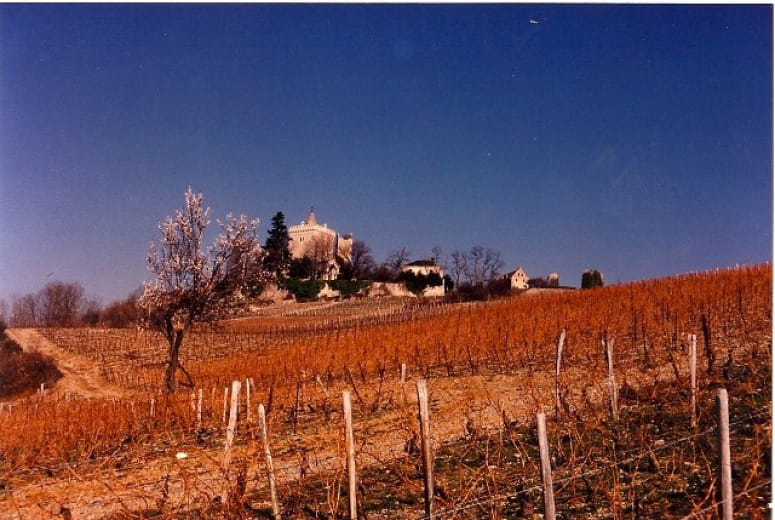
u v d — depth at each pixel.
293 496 8.83
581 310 26.27
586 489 8.42
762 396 11.16
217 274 24.47
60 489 10.93
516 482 8.95
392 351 24.14
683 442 9.55
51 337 52.84
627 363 16.98
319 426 14.58
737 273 29.09
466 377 18.50
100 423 16.42
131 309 63.56
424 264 95.25
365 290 83.81
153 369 36.06
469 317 29.77
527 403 13.15
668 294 26.48
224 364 30.66
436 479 9.41
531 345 21.86
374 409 15.67
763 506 7.00
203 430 16.08
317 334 40.22
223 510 8.36
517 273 89.38
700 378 13.12
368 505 8.68
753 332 18.20
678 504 7.52
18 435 16.09
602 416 11.29
